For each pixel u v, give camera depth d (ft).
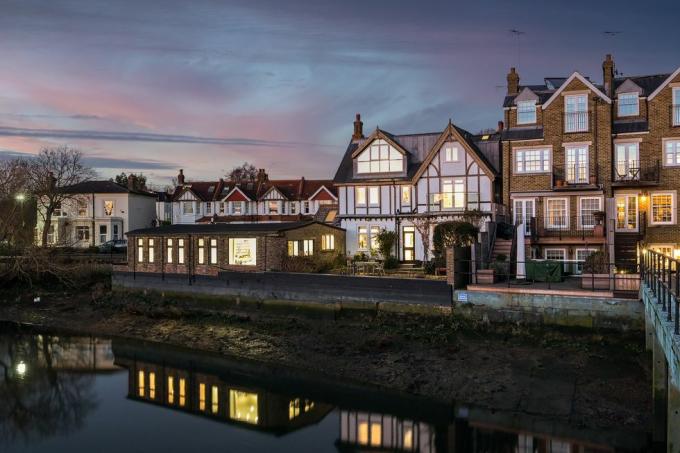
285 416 54.75
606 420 47.37
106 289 113.80
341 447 47.21
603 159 93.66
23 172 156.15
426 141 118.93
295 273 88.07
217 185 195.21
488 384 56.08
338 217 122.21
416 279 76.89
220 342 79.92
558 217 96.84
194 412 56.90
